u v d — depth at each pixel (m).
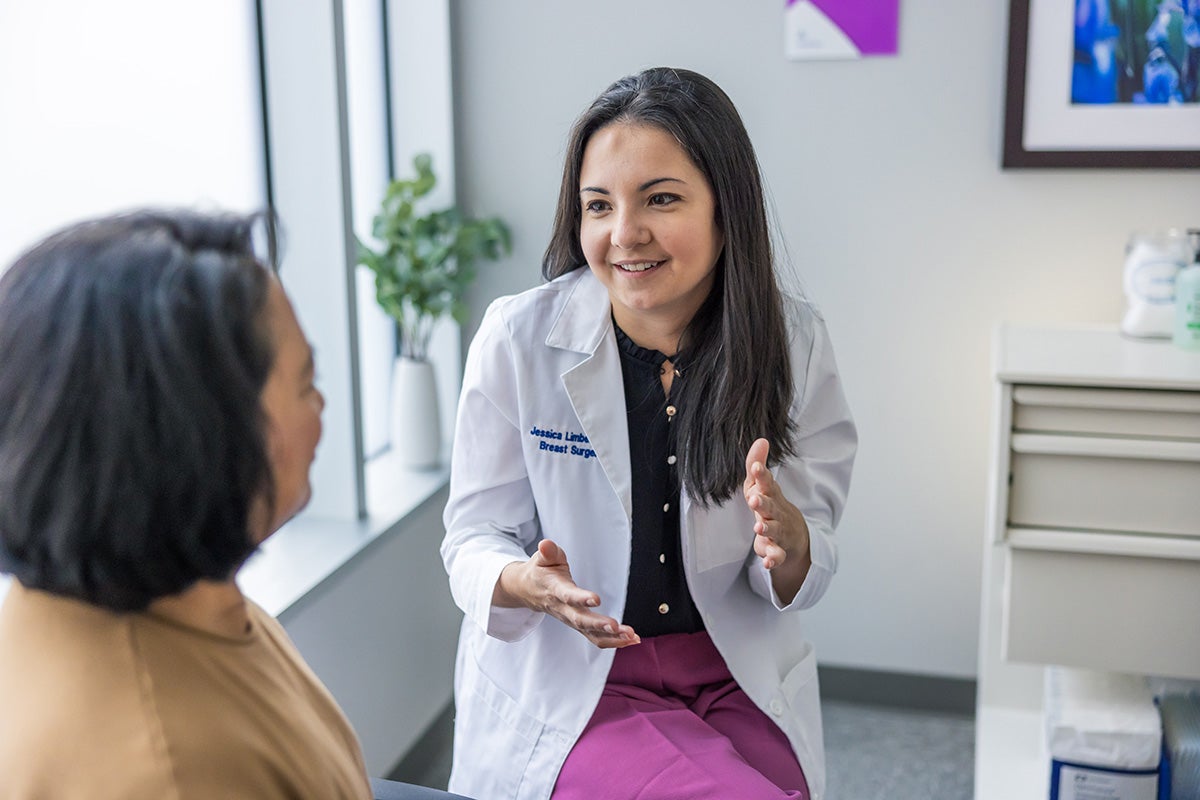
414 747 2.35
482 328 1.52
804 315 1.54
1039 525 1.84
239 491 0.71
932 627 2.54
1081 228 2.32
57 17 1.62
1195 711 1.98
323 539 2.08
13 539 0.69
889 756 2.39
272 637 0.87
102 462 0.67
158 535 0.70
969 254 2.37
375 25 2.48
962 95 2.31
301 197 2.08
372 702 2.16
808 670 1.55
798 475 1.52
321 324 2.11
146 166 1.81
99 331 0.67
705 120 1.31
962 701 2.55
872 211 2.39
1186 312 1.95
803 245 2.43
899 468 2.48
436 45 2.49
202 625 0.76
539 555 1.29
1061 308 2.35
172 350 0.68
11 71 1.55
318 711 0.86
